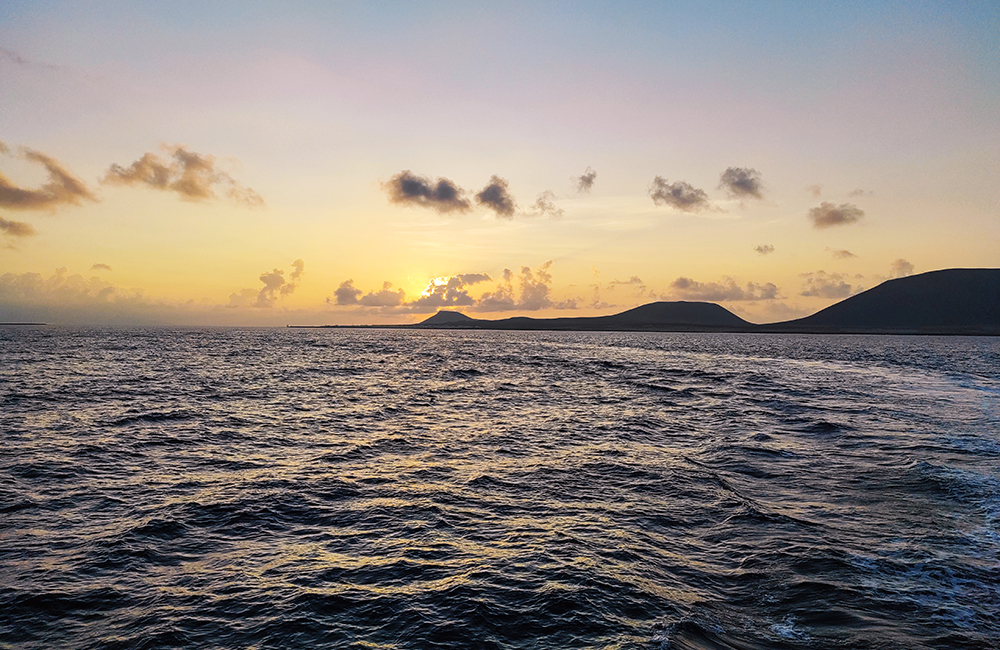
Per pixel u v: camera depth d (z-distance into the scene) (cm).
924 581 959
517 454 1930
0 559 996
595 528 1209
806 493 1487
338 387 4022
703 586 941
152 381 4050
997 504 1375
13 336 13838
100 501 1334
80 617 809
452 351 10412
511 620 806
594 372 5706
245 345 11269
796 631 802
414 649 730
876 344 15412
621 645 743
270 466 1709
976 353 10688
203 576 948
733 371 5938
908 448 2016
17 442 1923
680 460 1847
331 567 989
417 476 1619
